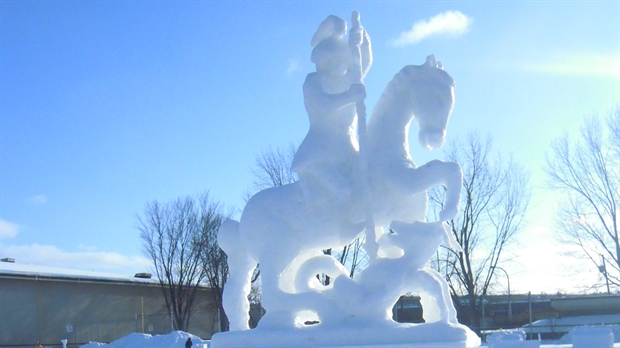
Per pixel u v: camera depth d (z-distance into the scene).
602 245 20.45
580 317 19.81
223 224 7.84
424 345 6.45
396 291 6.82
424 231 6.87
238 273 7.69
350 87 7.20
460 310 22.94
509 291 23.09
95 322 29.61
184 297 33.16
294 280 7.45
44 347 26.86
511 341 7.06
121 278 31.16
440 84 6.98
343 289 6.91
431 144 6.93
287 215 7.29
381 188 7.11
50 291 28.25
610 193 20.02
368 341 6.64
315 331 6.77
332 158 7.32
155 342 19.53
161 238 30.69
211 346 7.26
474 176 21.94
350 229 7.16
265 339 6.90
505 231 22.28
